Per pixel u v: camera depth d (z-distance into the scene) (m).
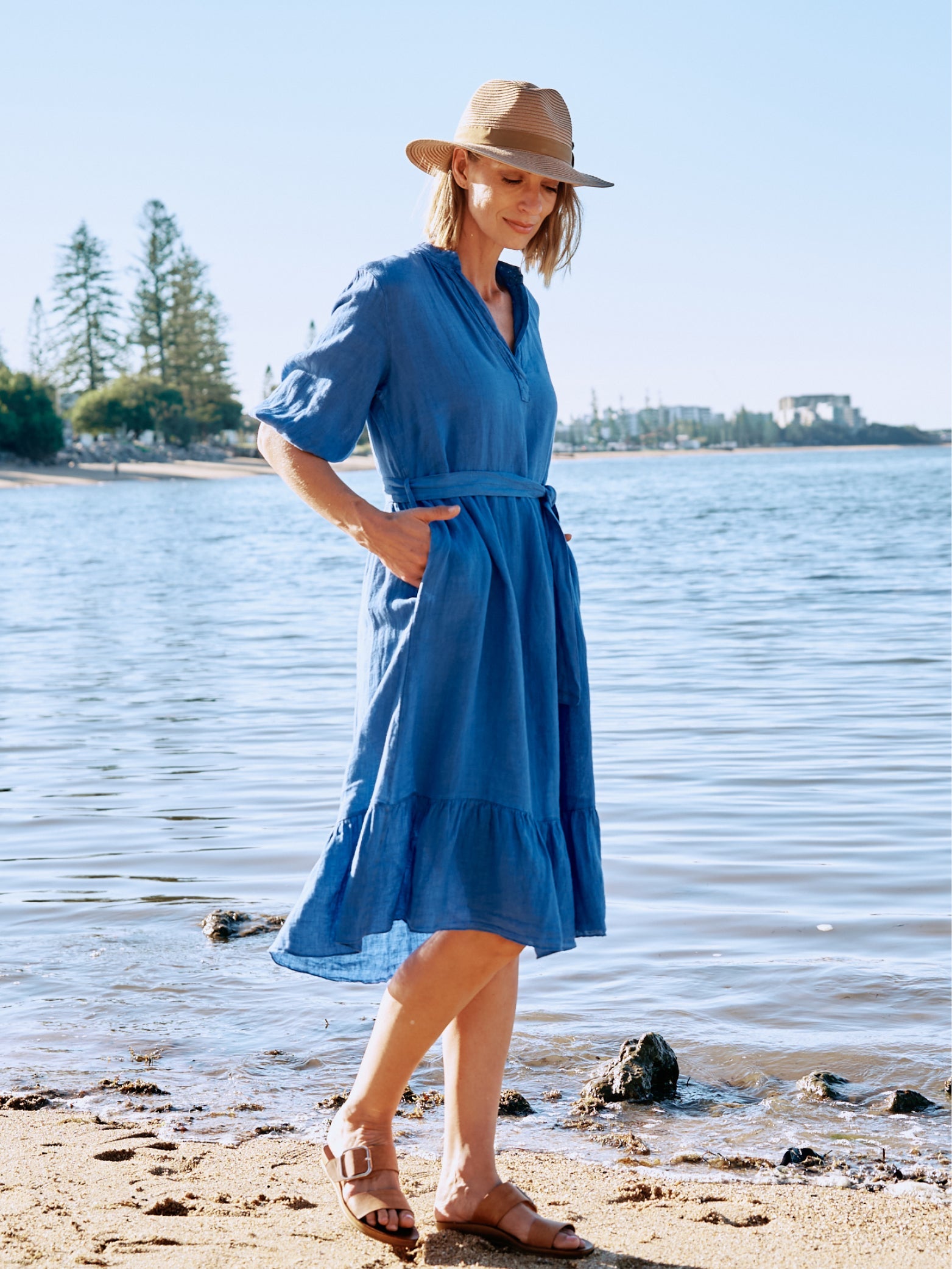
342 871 1.97
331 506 2.00
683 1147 2.70
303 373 2.04
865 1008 3.45
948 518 32.41
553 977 3.74
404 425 2.05
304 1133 2.70
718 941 4.01
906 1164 2.60
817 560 20.59
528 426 2.15
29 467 92.50
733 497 49.44
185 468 99.38
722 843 5.15
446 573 1.96
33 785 6.41
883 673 9.35
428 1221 2.15
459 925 1.94
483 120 2.08
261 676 10.05
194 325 104.81
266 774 6.55
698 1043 3.25
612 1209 2.24
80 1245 1.93
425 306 2.04
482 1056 2.11
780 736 7.20
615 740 7.20
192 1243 1.96
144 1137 2.63
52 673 10.50
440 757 1.96
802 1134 2.76
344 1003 3.58
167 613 15.49
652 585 17.19
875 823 5.38
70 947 4.04
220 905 4.45
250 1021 3.44
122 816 5.75
